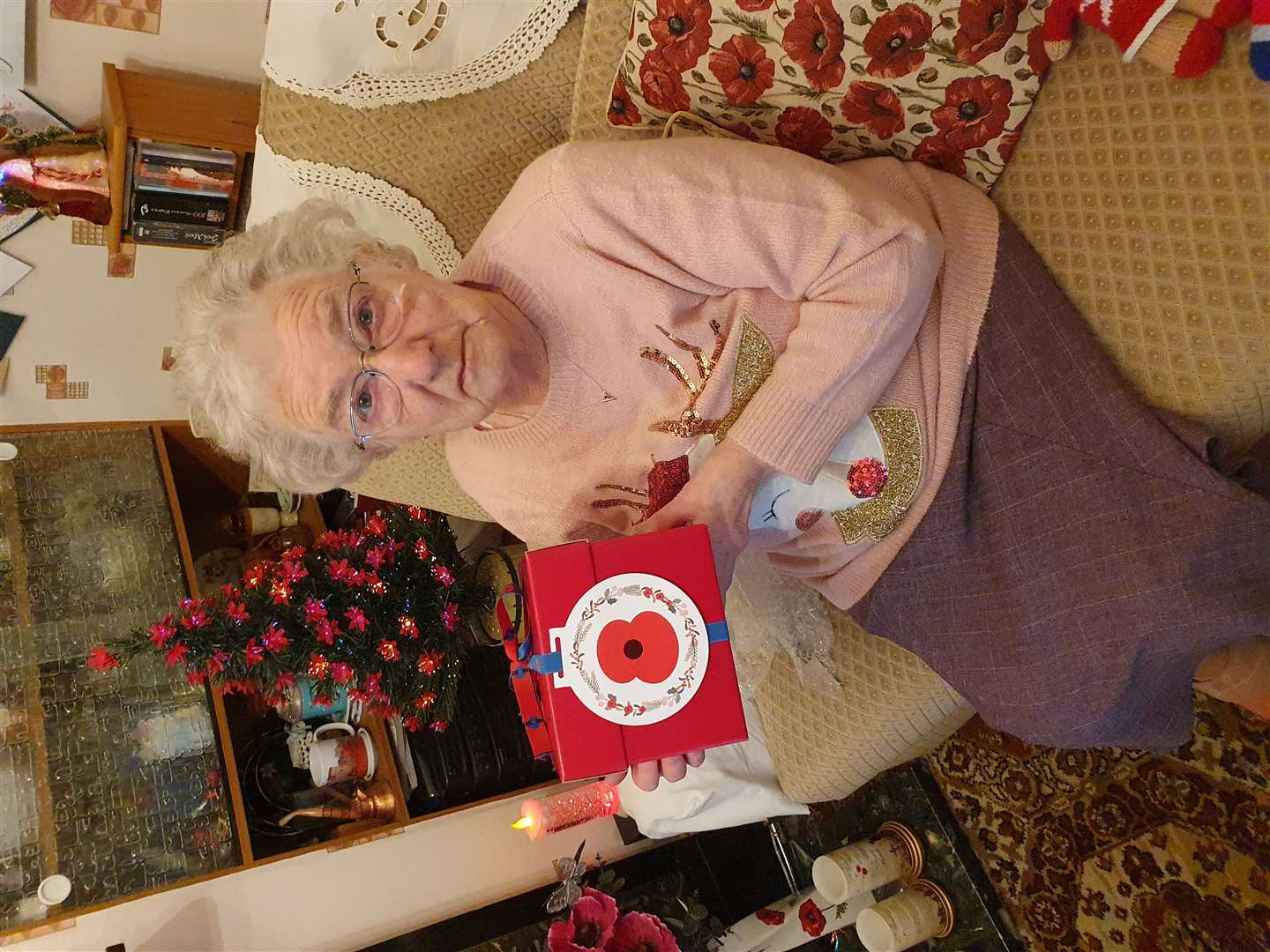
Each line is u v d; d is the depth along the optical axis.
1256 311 0.87
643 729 0.83
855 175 0.97
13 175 1.87
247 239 1.01
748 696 1.67
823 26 0.99
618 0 1.09
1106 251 0.99
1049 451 0.99
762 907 1.93
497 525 2.21
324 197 1.28
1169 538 0.91
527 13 1.14
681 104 1.11
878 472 1.05
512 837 2.02
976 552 1.08
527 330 1.02
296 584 1.48
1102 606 0.95
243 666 1.45
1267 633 0.90
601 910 1.62
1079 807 1.57
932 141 1.07
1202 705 1.44
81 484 2.08
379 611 1.52
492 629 1.68
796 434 0.93
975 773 1.71
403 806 1.82
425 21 1.12
